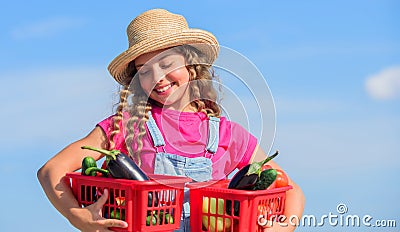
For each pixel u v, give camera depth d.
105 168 3.45
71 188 3.39
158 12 3.82
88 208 3.17
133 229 3.04
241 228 3.11
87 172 3.25
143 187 3.01
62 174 3.44
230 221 3.20
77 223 3.21
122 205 3.08
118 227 3.05
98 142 3.69
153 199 3.07
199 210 3.29
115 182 3.07
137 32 3.78
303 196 3.78
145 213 3.03
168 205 3.20
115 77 4.00
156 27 3.75
